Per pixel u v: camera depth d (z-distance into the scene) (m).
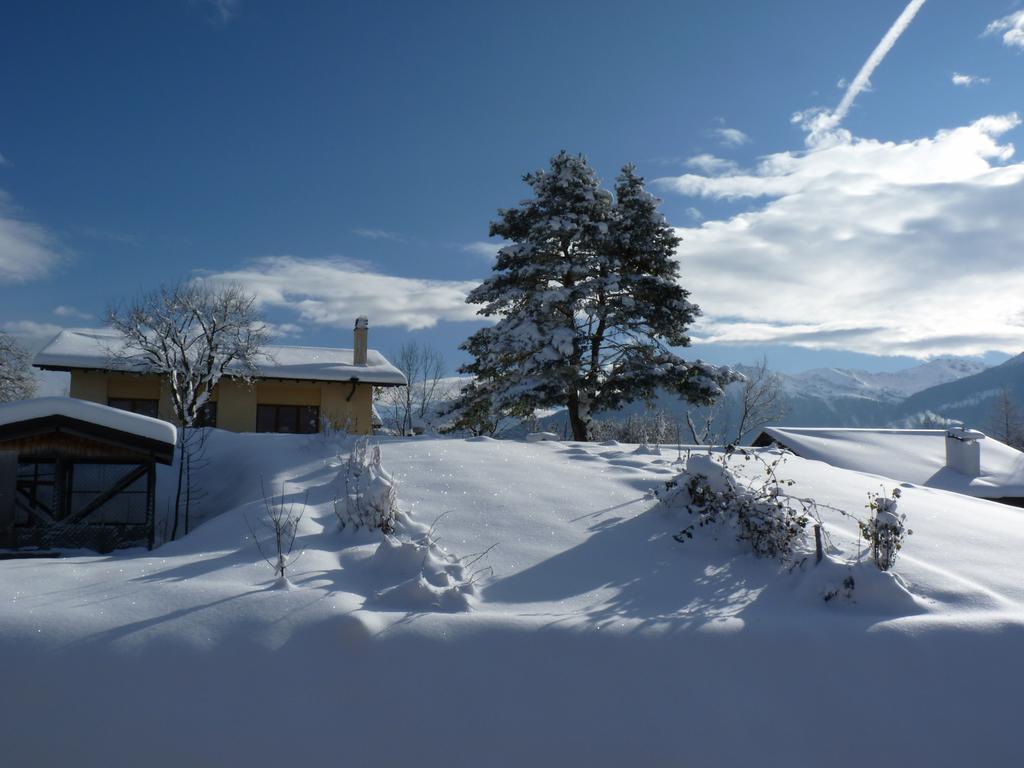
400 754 6.00
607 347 26.75
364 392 30.66
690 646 6.98
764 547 9.51
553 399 24.78
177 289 28.80
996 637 7.29
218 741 5.94
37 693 6.09
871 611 7.96
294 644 6.66
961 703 6.68
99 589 7.61
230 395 29.56
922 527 11.41
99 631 6.62
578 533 10.35
